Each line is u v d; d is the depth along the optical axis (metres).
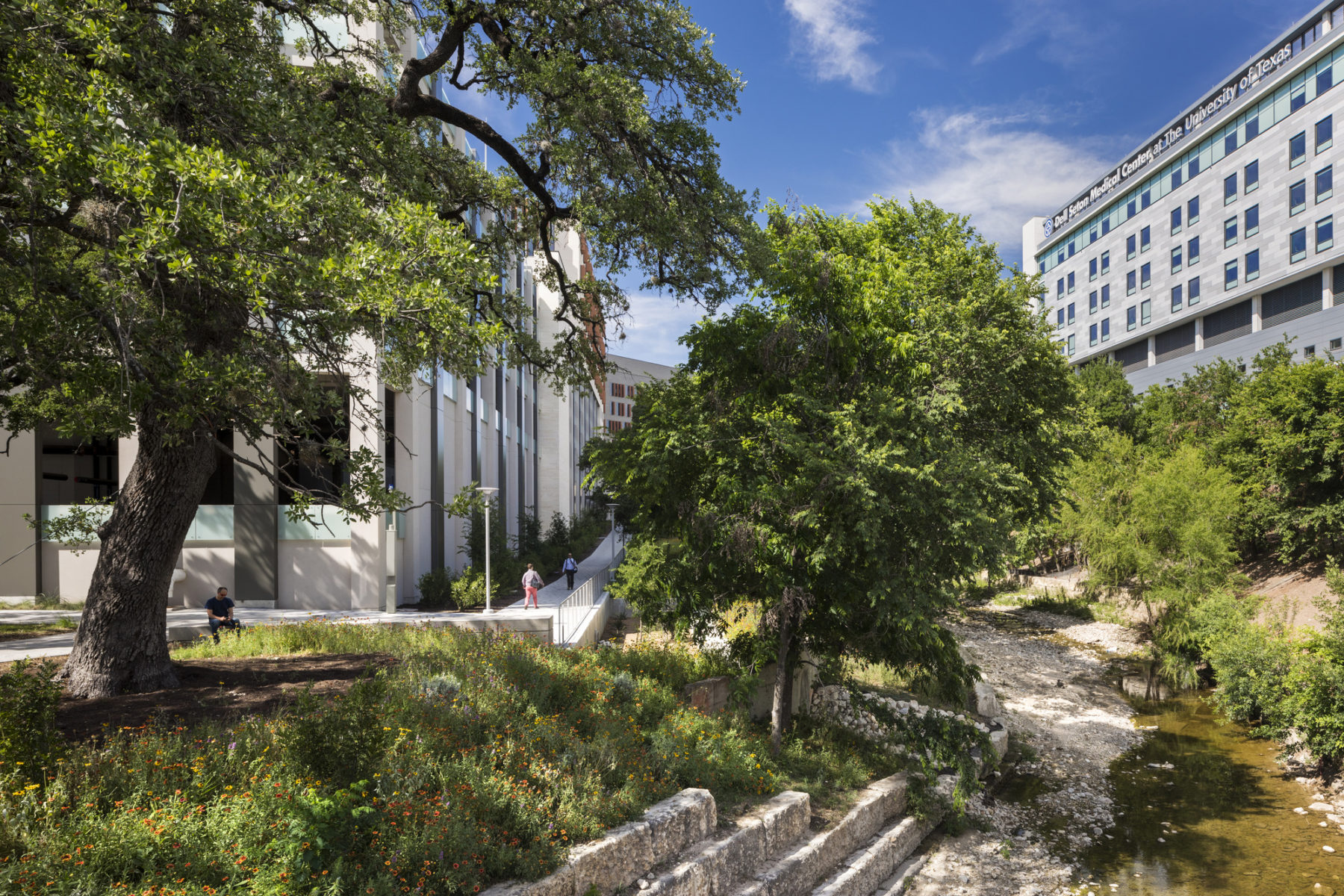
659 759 9.09
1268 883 10.96
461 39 11.61
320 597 21.36
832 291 12.28
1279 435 27.95
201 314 8.22
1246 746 17.39
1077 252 66.44
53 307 6.51
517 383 40.28
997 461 13.66
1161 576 25.05
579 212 12.42
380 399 19.86
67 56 6.65
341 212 7.27
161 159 5.61
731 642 14.67
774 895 8.38
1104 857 11.93
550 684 10.22
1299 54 41.25
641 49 11.57
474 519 27.16
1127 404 44.53
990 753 13.70
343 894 5.02
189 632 16.06
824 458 10.42
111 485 21.98
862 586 11.70
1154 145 56.44
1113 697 21.88
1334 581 15.86
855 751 13.84
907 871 11.18
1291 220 42.38
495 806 6.49
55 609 20.44
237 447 21.45
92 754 5.96
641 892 6.83
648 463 11.41
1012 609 35.16
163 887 4.43
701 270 12.38
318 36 11.53
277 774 5.81
